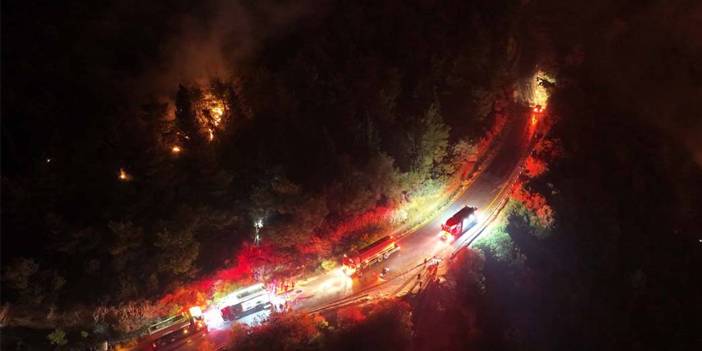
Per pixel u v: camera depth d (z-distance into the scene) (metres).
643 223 74.44
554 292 59.44
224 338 45.00
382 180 56.72
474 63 74.81
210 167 48.59
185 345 44.53
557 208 64.38
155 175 46.06
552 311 58.06
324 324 45.16
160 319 46.00
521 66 83.25
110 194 44.47
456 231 56.44
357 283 51.19
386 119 62.91
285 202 49.62
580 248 64.50
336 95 62.84
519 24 84.69
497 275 55.94
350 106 61.44
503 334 52.62
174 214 45.69
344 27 70.75
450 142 67.50
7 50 54.09
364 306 47.47
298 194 49.81
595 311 62.28
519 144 72.88
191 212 45.84
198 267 48.41
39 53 55.50
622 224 72.06
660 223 75.94
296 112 58.62
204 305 48.09
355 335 44.03
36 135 48.91
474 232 58.34
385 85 65.31
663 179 81.00
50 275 40.75
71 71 55.72
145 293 44.56
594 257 65.62
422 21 75.12
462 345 49.44
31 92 52.97
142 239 44.06
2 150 47.28
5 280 38.75
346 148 59.31
